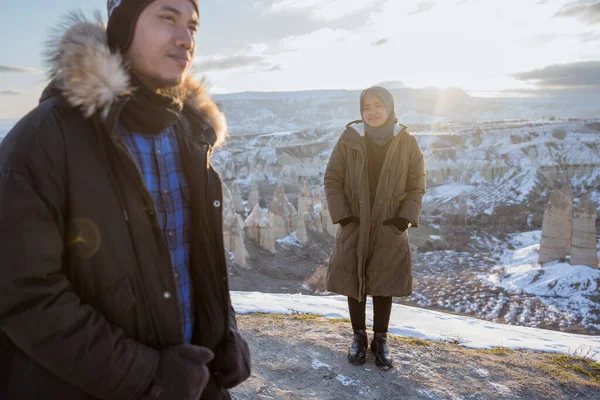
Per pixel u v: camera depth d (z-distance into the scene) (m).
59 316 0.89
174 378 0.99
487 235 58.47
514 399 2.94
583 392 3.13
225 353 1.30
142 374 0.96
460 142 122.94
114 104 1.02
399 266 3.09
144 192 1.05
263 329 3.95
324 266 41.00
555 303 30.52
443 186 93.56
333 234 52.59
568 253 37.62
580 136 117.62
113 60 1.02
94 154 1.01
